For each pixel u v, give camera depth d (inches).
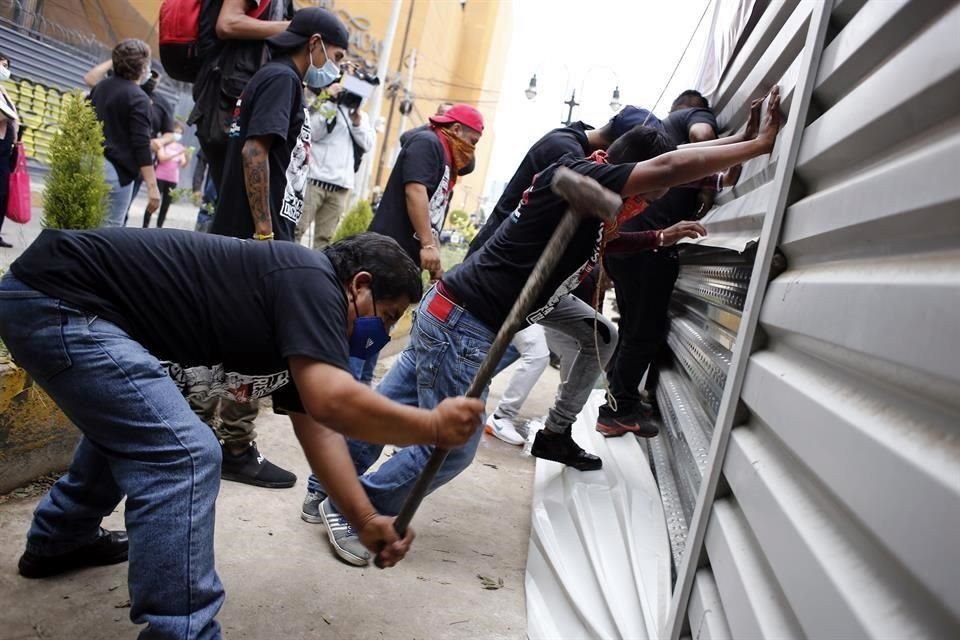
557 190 66.6
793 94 81.7
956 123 40.8
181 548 70.8
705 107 144.6
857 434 44.9
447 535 134.1
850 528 45.6
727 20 153.6
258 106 122.0
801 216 67.6
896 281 43.9
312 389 68.4
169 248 75.0
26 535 104.3
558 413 145.9
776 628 52.8
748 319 75.5
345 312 73.9
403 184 146.4
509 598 114.7
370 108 627.2
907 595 36.8
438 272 147.6
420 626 102.2
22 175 218.7
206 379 77.6
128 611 92.2
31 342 71.5
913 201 43.2
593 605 102.1
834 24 69.4
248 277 73.5
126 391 71.1
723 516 73.9
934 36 44.4
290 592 104.0
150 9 705.6
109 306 73.2
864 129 53.7
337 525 116.7
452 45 1617.9
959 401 35.2
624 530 119.0
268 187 122.7
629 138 101.1
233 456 135.4
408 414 68.8
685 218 145.5
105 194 140.7
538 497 140.6
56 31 505.7
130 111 201.5
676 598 83.1
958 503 32.2
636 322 157.1
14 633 84.5
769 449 66.4
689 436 126.5
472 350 107.3
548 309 109.0
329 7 871.1
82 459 91.4
